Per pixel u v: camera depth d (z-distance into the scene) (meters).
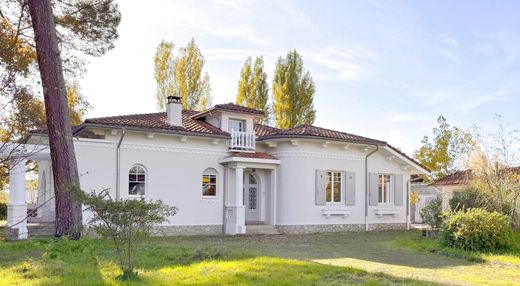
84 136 19.61
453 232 14.65
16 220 15.96
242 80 39.25
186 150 20.25
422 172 26.23
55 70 14.48
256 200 22.67
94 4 18.33
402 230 24.55
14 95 11.99
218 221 20.84
